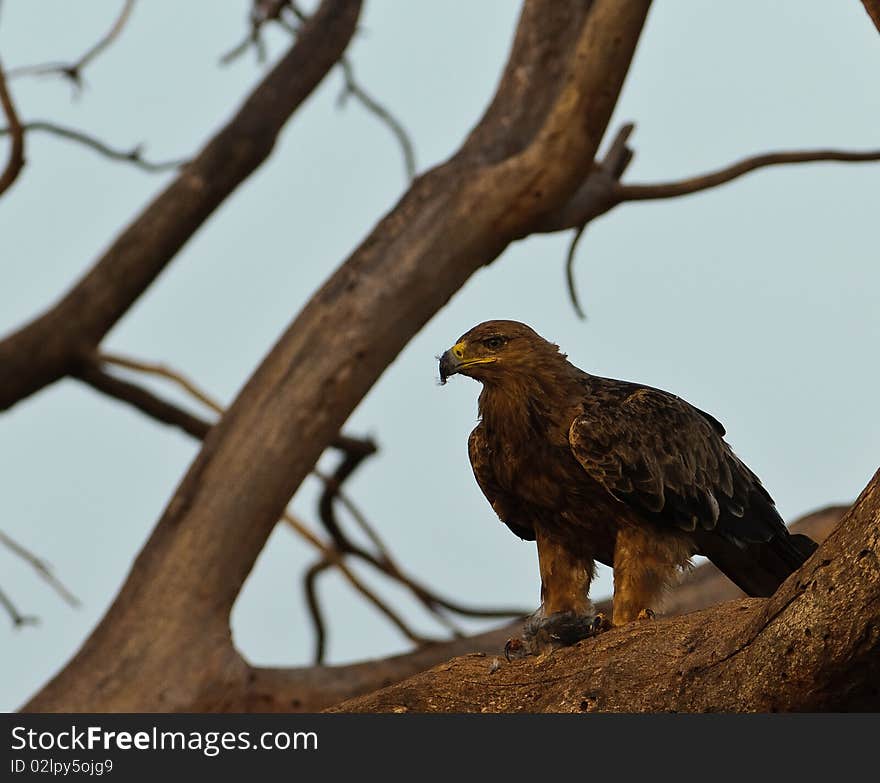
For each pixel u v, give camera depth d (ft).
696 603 82.89
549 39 76.79
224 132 94.73
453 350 52.95
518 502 55.31
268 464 73.72
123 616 73.56
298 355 74.18
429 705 44.68
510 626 83.25
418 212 74.23
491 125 76.18
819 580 36.11
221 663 73.77
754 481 55.52
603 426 51.83
